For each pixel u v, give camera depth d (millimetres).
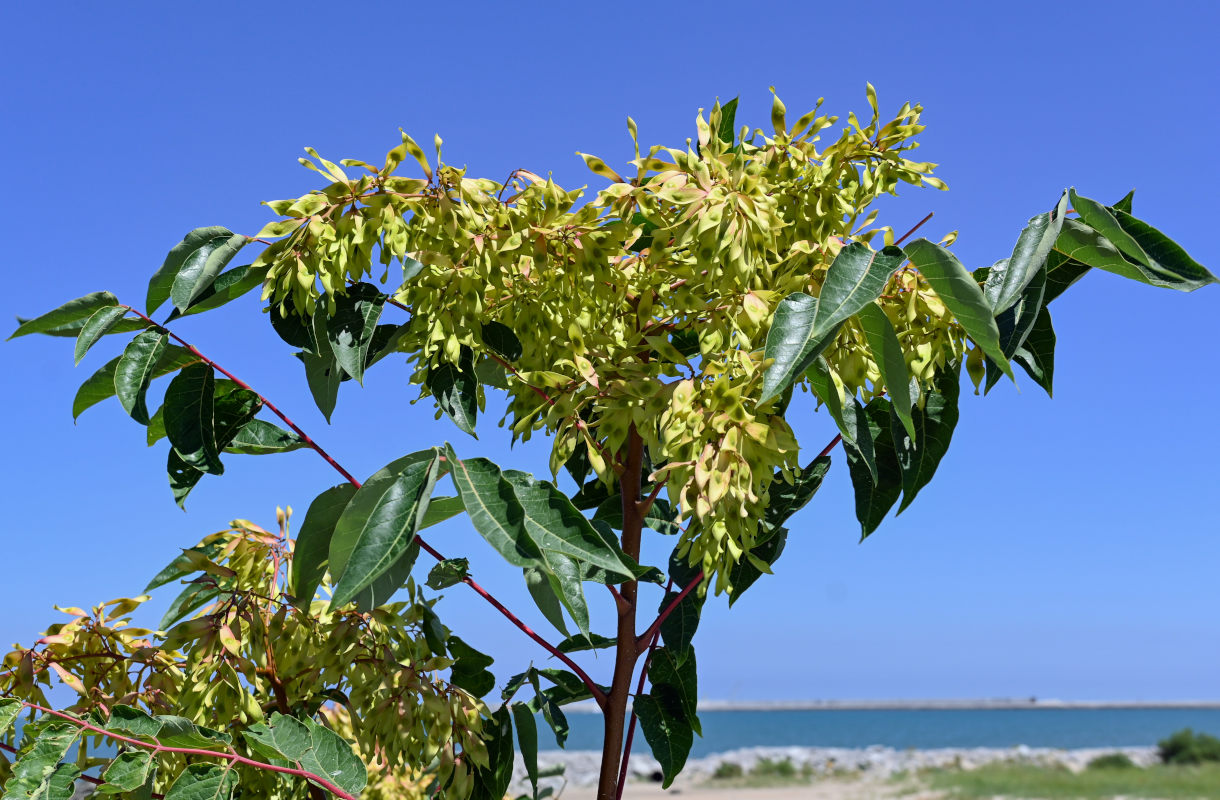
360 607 2068
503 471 1542
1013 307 1873
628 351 2033
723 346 1850
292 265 1781
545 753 35375
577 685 2438
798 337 1495
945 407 2186
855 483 2268
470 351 2004
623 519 2283
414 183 1782
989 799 29438
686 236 1727
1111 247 1866
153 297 1924
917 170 2096
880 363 1569
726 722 103688
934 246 1533
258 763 1629
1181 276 1829
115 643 2256
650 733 2316
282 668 2240
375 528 1424
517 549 1355
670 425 1655
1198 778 33094
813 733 83875
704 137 1888
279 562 2262
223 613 2119
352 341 1890
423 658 2229
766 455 1651
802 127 2043
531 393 2102
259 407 2127
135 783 1525
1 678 2096
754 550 2232
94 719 1946
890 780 34938
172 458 2080
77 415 2088
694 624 2209
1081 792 30688
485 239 1817
